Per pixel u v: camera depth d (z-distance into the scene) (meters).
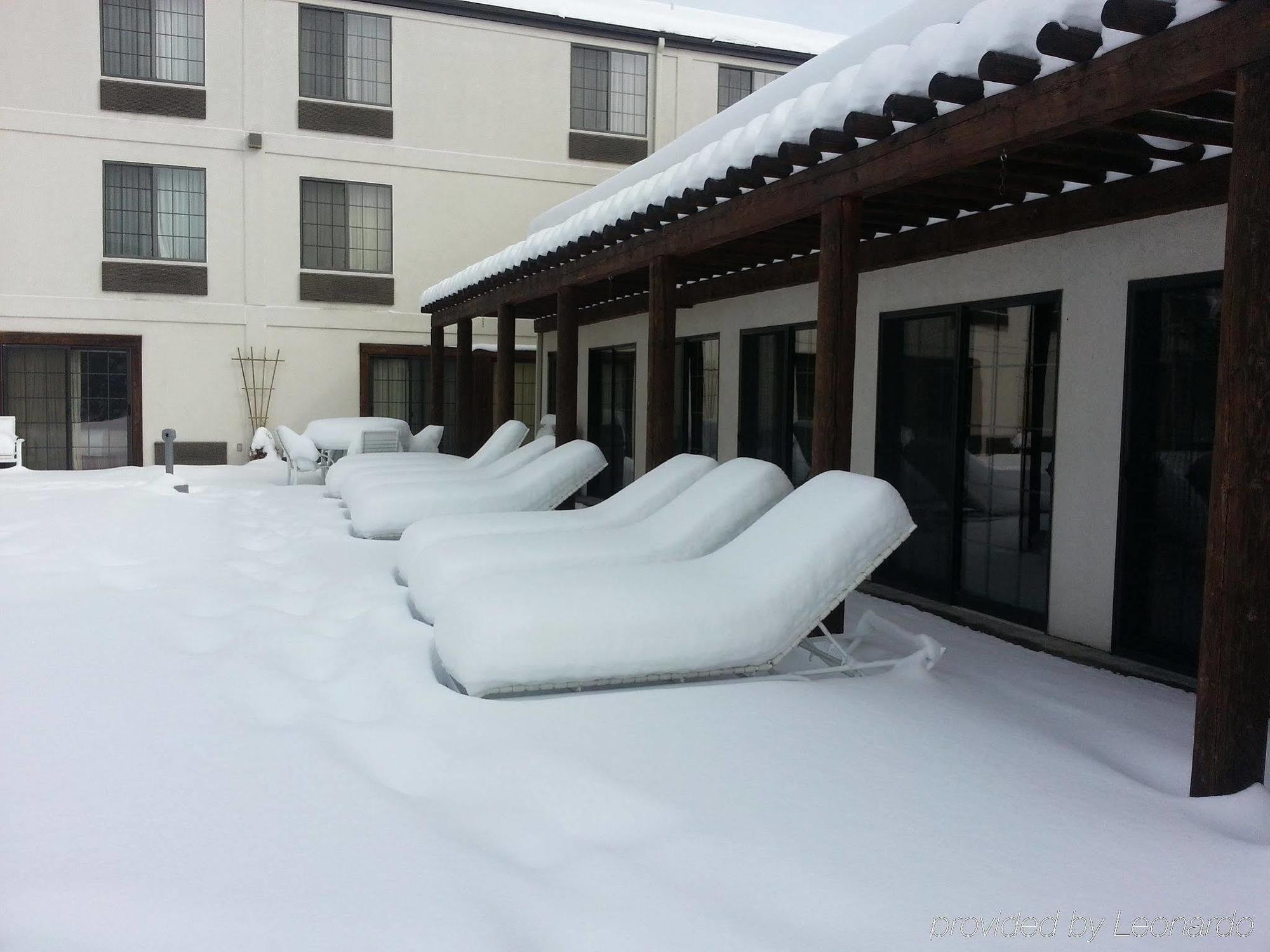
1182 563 4.29
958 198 4.84
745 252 6.71
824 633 3.88
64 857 1.98
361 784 2.41
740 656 3.53
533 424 16.81
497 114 16.30
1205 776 2.60
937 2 4.93
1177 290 4.30
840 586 3.70
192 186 14.84
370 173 15.67
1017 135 3.28
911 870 2.08
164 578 5.13
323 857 2.02
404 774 2.56
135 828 2.13
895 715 3.12
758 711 3.08
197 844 2.06
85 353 14.57
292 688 3.23
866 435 6.41
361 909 1.82
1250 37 2.47
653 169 8.77
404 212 15.91
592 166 16.92
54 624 3.97
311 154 15.32
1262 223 2.47
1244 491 2.51
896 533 3.79
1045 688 3.86
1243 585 2.52
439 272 16.16
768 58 17.64
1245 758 2.55
